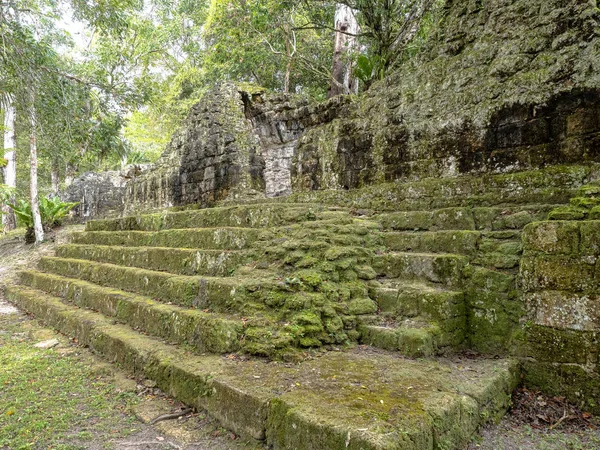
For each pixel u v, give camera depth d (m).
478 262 3.57
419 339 3.04
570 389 2.74
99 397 3.24
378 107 5.76
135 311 4.50
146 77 11.07
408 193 5.03
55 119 7.71
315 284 3.55
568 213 3.06
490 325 3.24
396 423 2.03
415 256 3.83
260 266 4.16
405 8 8.77
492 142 4.41
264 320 3.35
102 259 7.09
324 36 12.82
